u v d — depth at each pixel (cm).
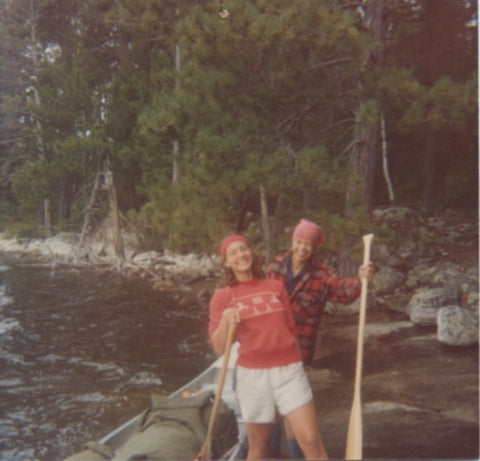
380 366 643
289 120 959
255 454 295
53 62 2041
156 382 668
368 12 912
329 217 826
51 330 940
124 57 1856
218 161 866
